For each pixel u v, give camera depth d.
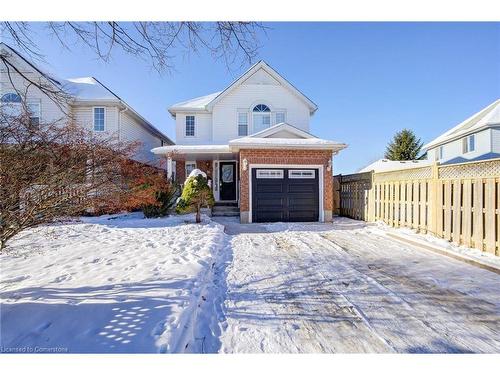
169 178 12.04
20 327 2.55
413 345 2.58
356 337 2.70
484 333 2.77
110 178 4.43
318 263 5.13
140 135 17.05
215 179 15.59
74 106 13.94
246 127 15.74
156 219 10.49
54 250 5.64
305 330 2.82
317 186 10.66
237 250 6.10
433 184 7.09
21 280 3.88
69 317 2.73
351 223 10.34
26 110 3.71
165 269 4.31
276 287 3.96
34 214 3.11
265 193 10.51
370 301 3.50
